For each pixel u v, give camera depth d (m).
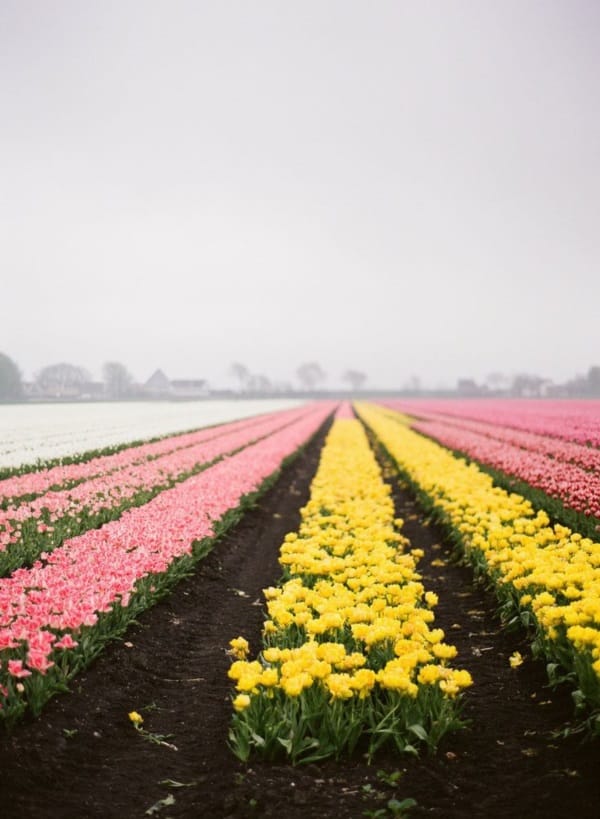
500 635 8.09
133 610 7.93
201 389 161.50
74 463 20.64
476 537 9.48
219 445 25.22
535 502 14.86
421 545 13.12
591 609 5.76
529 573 7.73
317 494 14.09
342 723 5.37
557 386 153.12
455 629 8.52
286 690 5.05
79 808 4.78
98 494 14.09
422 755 5.34
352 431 36.50
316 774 5.09
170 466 18.78
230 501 13.56
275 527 15.25
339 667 5.66
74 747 5.51
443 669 5.55
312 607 7.36
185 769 5.36
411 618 6.59
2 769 4.93
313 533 10.39
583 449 21.16
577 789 4.76
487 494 12.59
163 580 9.18
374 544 9.45
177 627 8.59
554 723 5.79
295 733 5.26
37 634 5.53
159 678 7.16
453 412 55.44
